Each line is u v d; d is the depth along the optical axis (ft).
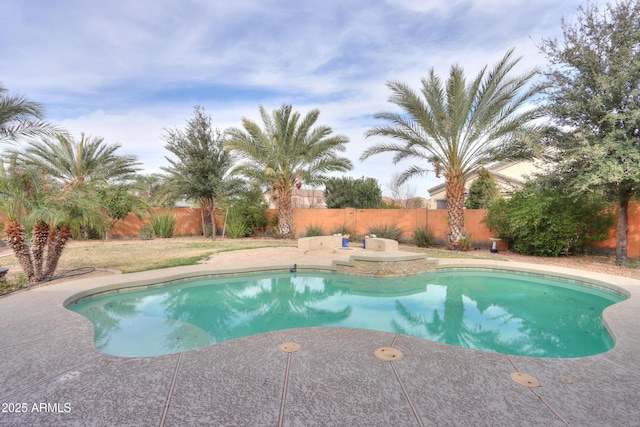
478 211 45.47
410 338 12.55
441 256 37.27
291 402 8.07
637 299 19.07
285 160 52.26
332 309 20.81
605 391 8.77
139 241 52.29
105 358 10.58
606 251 37.35
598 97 30.19
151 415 7.50
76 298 19.19
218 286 25.96
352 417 7.45
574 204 35.50
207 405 7.92
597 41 31.40
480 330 17.34
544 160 36.58
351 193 73.87
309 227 56.65
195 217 63.31
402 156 43.37
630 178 27.07
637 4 29.17
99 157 48.44
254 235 60.34
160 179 58.70
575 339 16.06
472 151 40.55
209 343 15.10
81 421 7.27
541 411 7.77
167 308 20.59
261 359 10.55
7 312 15.49
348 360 10.52
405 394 8.47
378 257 28.96
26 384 8.92
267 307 21.18
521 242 39.68
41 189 23.71
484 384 9.04
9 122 25.08
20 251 22.75
